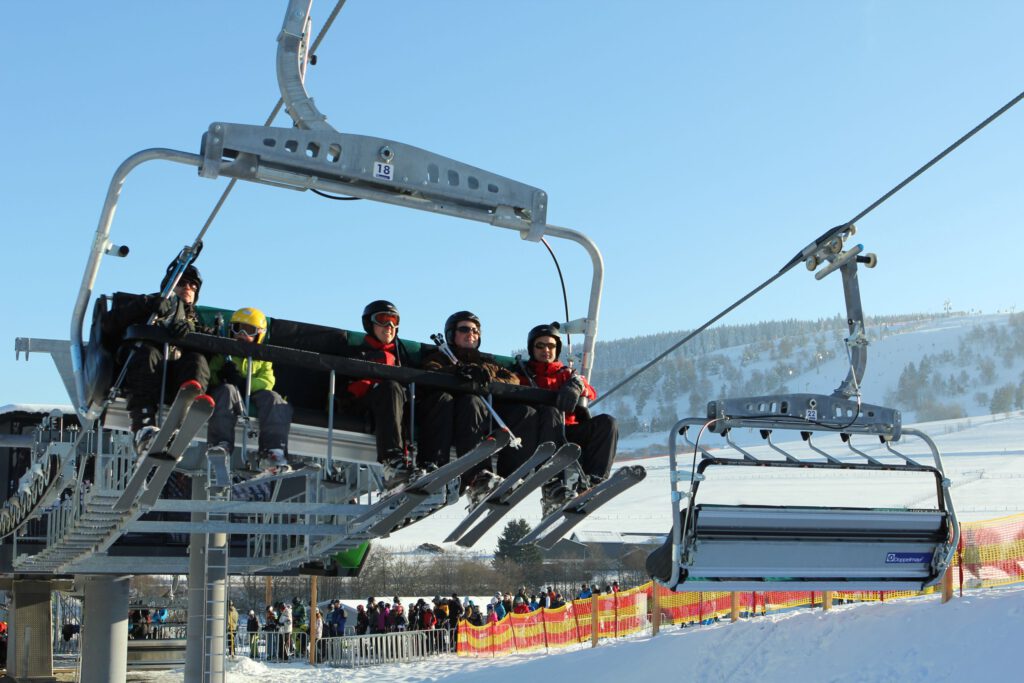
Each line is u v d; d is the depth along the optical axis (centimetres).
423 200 723
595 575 5512
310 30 714
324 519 1284
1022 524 1653
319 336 913
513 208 749
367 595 5309
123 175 664
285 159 675
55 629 3247
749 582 723
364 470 1130
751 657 1144
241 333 786
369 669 2389
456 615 2795
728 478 10294
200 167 668
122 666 1691
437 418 791
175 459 730
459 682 1605
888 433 764
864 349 769
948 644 999
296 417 794
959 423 17175
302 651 2780
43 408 1962
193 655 1372
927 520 759
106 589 1692
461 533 898
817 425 742
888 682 984
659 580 714
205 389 722
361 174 691
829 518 727
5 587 2200
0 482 1911
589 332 860
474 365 797
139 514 1055
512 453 817
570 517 872
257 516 1399
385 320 834
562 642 2309
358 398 819
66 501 1332
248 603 5047
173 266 752
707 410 718
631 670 1257
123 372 729
